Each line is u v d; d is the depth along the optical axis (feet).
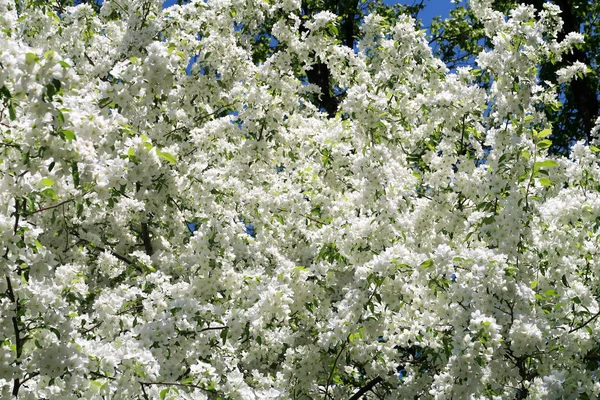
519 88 20.18
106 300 18.12
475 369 16.35
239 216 26.63
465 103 24.16
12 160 13.69
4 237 13.24
